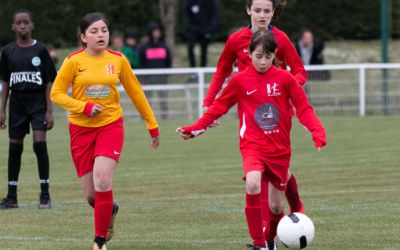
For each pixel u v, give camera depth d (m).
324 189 29.78
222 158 38.62
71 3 88.19
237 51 22.03
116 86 20.97
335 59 86.75
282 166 19.95
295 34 93.38
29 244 21.69
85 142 20.73
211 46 90.12
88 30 20.70
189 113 55.28
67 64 20.78
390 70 55.91
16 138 26.94
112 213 20.86
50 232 23.25
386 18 59.44
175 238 22.22
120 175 33.84
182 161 37.78
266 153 19.81
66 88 20.83
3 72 26.95
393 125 50.47
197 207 26.75
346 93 55.75
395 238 21.81
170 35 88.38
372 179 31.84
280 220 19.75
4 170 35.28
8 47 26.78
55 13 87.75
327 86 55.62
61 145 44.31
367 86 55.97
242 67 22.03
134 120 55.84
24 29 26.53
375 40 95.50
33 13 87.00
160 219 24.88
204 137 46.88
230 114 56.34
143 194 29.42
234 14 92.75
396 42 94.31
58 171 35.38
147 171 34.84
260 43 19.64
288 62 22.09
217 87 22.53
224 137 46.69
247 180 19.47
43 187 27.00
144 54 57.94
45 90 26.89
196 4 65.06
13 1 86.19
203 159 38.34
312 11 93.88
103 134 20.59
